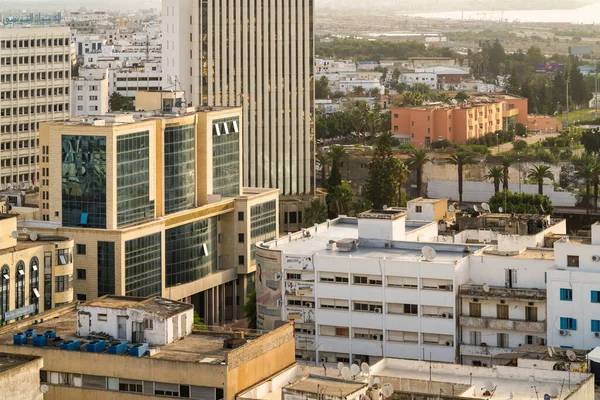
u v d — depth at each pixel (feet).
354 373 622.95
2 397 528.22
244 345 614.34
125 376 615.57
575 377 650.02
